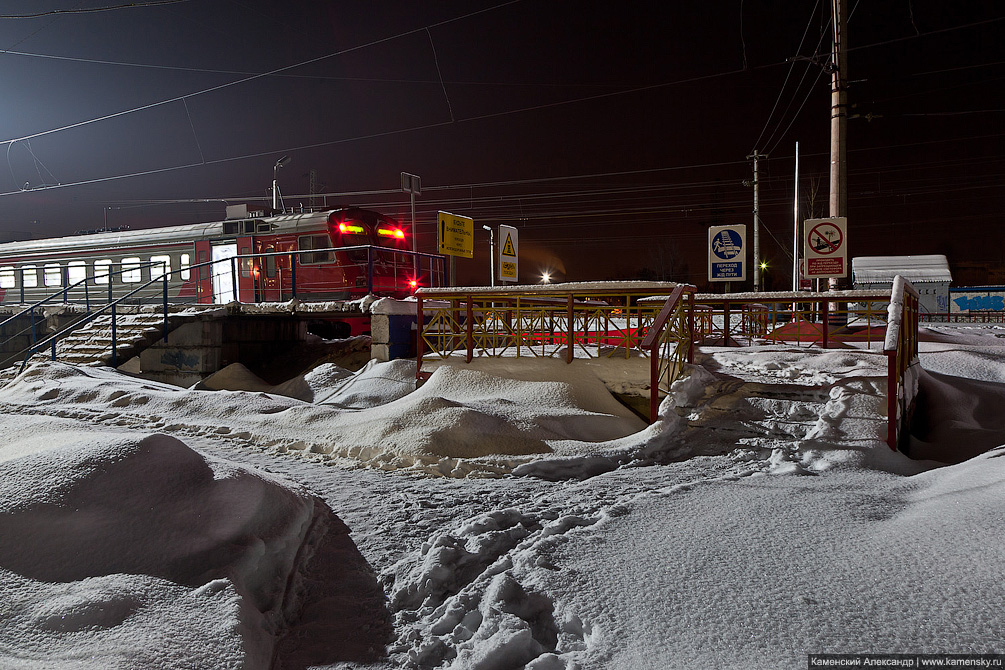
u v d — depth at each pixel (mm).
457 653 2506
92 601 2502
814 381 7008
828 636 2250
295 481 4648
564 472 4938
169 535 3059
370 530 3719
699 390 6879
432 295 8211
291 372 14094
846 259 12250
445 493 4402
